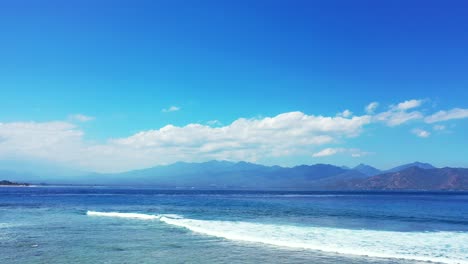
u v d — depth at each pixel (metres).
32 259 19.61
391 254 20.58
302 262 18.88
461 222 36.72
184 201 79.12
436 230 30.50
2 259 19.61
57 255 20.50
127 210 51.81
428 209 56.62
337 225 33.94
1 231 29.52
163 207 58.62
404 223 35.69
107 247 22.91
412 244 23.64
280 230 30.09
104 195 114.94
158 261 19.16
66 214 43.47
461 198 116.25
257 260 19.36
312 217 41.81
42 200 77.75
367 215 44.56
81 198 89.75
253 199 93.19
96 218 39.09
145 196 109.38
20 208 53.06
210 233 28.34
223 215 44.25
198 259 19.59
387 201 88.12
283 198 103.56
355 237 26.48
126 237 26.66
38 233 28.45
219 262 18.91
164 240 25.38
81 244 23.83
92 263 18.78
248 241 24.95
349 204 71.44
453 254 20.66
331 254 20.80
